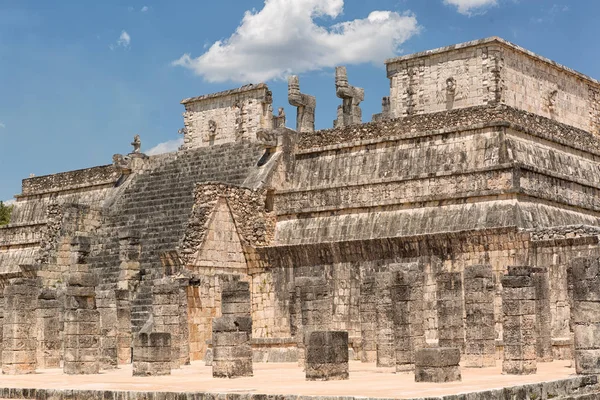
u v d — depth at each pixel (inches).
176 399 1112.2
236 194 2048.5
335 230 2021.4
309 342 1266.0
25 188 2874.0
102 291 1775.3
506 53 2095.2
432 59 2169.0
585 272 1244.5
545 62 2196.1
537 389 1098.7
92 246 2250.2
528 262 1697.8
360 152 2076.8
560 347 1579.7
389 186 1980.8
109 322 1706.4
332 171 2105.1
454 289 1487.5
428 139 1975.9
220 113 2613.2
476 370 1371.8
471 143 1907.0
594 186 2050.9
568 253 1647.4
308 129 2559.1
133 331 1955.0
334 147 2113.7
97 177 2623.0
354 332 1897.1
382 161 2030.0
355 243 1903.3
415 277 1494.8
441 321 1492.4
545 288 1542.8
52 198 2775.6
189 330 1879.9
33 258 2704.2
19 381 1397.6
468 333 1445.6
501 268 1732.3
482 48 2082.9
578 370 1246.9
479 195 1838.1
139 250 2094.0
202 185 1990.7
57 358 1753.2
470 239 1768.0
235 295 1536.7
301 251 1979.6
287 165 2170.3
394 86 2230.6
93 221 2326.5
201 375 1441.9
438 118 1968.5
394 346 1472.7
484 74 2078.0
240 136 2554.1
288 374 1411.2
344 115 2583.7
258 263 2042.3
